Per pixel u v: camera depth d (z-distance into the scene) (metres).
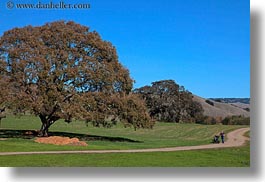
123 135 70.31
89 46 49.03
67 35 47.91
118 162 30.78
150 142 51.19
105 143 46.25
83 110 45.19
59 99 44.78
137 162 31.09
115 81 48.59
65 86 46.03
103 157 32.91
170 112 107.00
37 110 44.25
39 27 49.38
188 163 31.50
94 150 37.12
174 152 37.34
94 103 46.19
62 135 55.19
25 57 45.47
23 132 56.19
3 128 70.94
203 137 66.75
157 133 76.56
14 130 61.00
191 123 100.06
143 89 107.88
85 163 30.03
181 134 73.38
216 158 34.97
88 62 47.72
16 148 36.31
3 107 46.16
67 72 45.41
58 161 30.42
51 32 48.25
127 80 50.06
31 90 44.97
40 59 44.88
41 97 44.38
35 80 45.28
